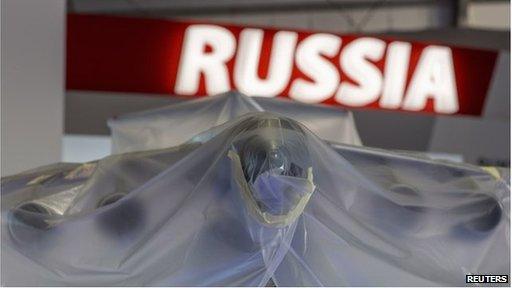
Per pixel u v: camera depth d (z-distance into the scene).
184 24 3.87
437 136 4.40
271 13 5.20
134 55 3.85
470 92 4.16
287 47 3.91
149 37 3.86
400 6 5.11
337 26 5.21
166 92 3.87
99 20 3.82
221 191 0.85
